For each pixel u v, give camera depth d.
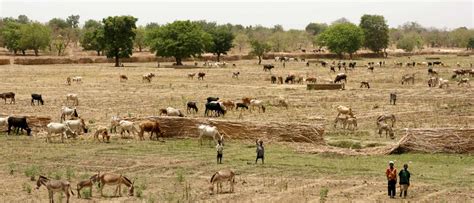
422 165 36.72
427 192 29.34
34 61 140.62
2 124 46.50
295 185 30.69
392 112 59.91
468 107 63.69
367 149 41.22
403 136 43.59
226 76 107.44
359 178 32.56
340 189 29.88
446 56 199.00
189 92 79.12
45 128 48.06
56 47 175.12
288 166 35.59
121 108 62.41
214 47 162.12
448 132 40.72
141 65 143.62
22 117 45.81
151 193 28.45
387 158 39.22
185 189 29.45
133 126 45.12
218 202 26.77
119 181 27.81
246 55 179.50
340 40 182.12
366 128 50.66
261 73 114.94
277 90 82.00
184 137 45.09
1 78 98.25
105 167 34.91
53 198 27.28
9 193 28.33
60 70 119.56
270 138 43.75
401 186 28.22
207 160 37.25
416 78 100.88
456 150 40.41
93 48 177.88
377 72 117.19
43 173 32.97
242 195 28.27
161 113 54.53
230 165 35.78
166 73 114.75
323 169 34.91
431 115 57.84
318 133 43.56
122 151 39.91
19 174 32.78
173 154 39.16
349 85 89.75
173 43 140.38
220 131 44.50
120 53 139.25
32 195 28.02
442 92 78.56
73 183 30.70
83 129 46.25
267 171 34.19
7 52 180.25
